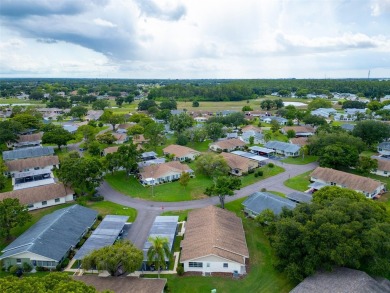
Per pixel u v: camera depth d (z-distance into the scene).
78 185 79.69
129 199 83.56
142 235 64.31
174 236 60.97
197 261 52.41
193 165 113.69
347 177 86.50
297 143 131.38
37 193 79.25
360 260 48.16
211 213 65.50
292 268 47.00
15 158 116.50
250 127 167.25
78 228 63.69
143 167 102.75
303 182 93.50
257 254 57.25
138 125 155.50
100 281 46.84
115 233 61.44
